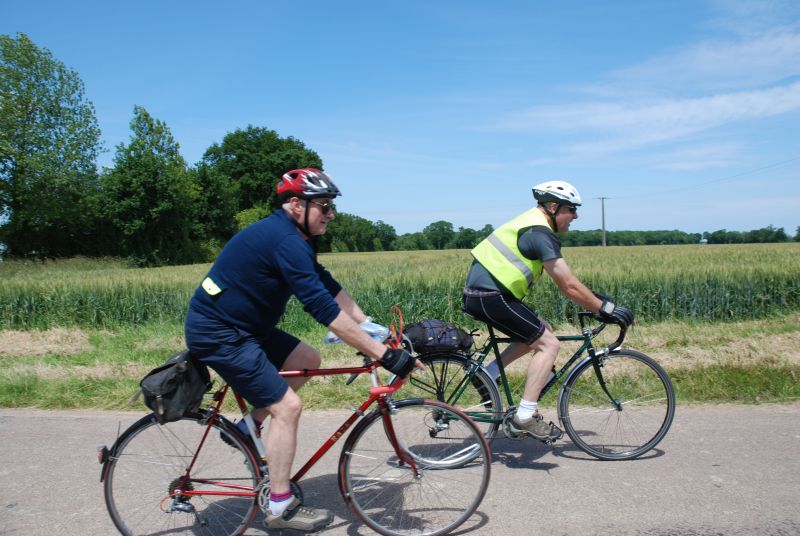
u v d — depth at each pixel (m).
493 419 3.77
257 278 2.56
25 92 35.38
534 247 3.50
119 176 42.31
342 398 5.00
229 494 2.82
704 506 3.00
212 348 2.57
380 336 2.84
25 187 35.44
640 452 3.71
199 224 51.72
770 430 4.08
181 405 2.59
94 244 42.50
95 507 3.16
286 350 2.96
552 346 3.60
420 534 2.82
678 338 7.56
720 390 4.83
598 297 3.60
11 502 3.22
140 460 2.81
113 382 5.58
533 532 2.80
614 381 4.08
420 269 13.05
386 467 2.90
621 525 2.84
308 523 2.78
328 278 3.05
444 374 3.82
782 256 16.80
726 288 10.18
